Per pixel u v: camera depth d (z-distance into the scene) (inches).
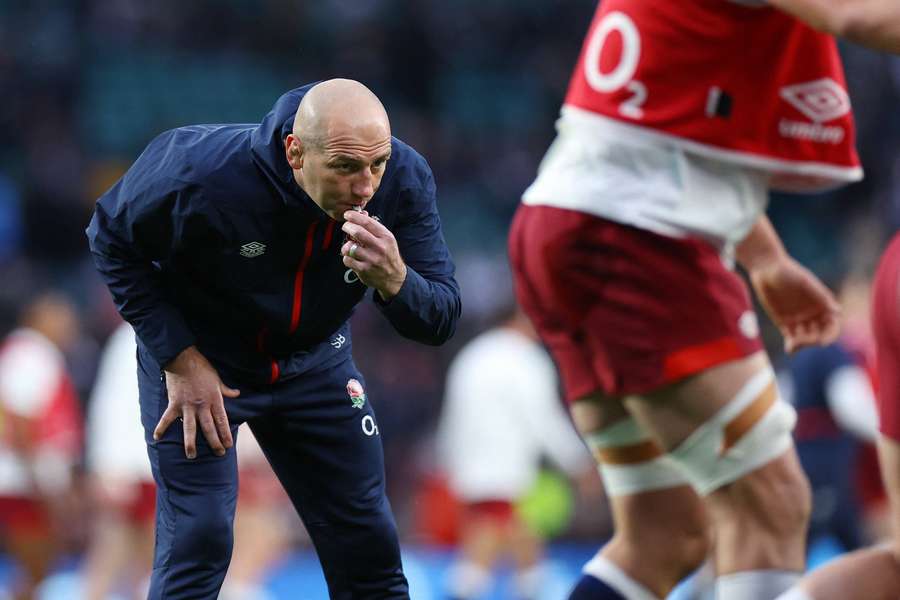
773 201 2487.7
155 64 2536.9
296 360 520.7
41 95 2416.3
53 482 1246.9
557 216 592.7
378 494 540.1
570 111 600.7
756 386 573.0
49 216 2185.0
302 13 2699.3
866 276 1153.4
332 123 444.5
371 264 460.8
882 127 2534.5
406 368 1923.0
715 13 555.5
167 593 501.7
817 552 1143.6
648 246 573.6
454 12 2817.4
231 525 514.0
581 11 2886.3
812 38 562.6
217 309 502.3
